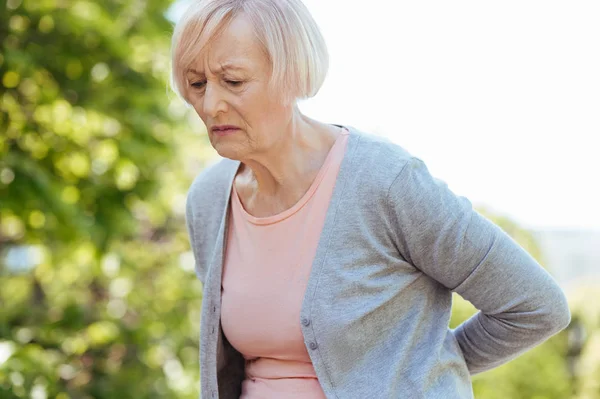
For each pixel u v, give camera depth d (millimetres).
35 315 6566
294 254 2180
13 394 5211
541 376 12555
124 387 6812
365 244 2137
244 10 2014
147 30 7199
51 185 5996
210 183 2449
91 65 6547
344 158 2174
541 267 2205
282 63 2016
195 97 2096
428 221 2111
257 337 2215
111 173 6957
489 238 2133
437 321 2229
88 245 7113
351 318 2107
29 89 6375
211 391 2363
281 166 2180
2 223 6645
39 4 6145
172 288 10125
